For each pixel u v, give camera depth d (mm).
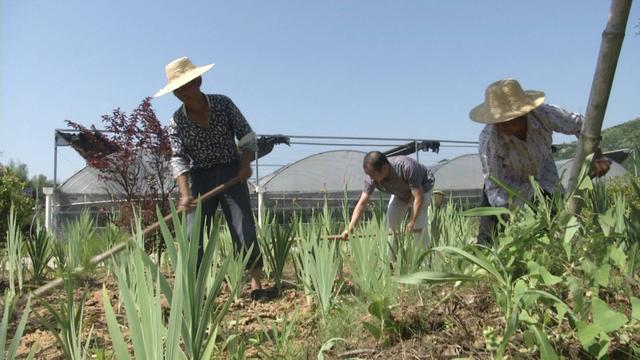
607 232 2336
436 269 3219
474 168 19391
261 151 15344
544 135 3746
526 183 3867
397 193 5543
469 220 5121
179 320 1563
